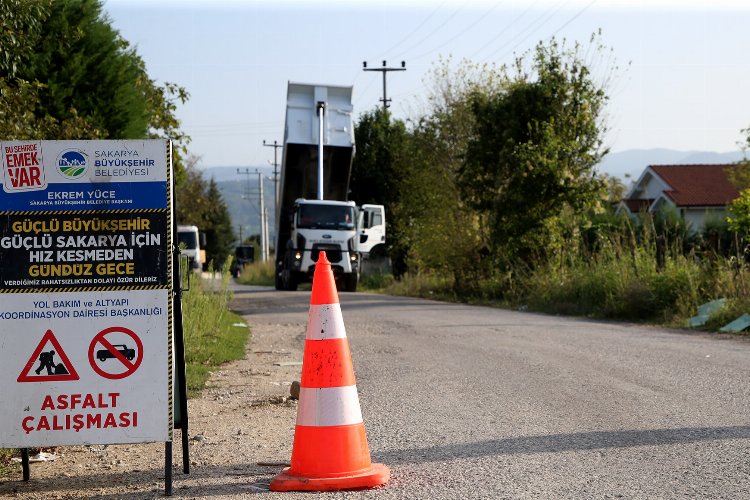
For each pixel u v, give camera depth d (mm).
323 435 6270
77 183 6113
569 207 29562
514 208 29312
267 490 6215
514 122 30078
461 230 33094
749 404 9141
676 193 56688
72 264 6102
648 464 6719
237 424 8898
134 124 18672
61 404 6082
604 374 11328
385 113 54719
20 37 10359
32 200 6082
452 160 41688
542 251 29422
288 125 33500
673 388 10195
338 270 36000
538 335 16359
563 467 6668
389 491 6125
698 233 28141
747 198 22047
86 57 17500
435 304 27531
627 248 23688
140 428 6125
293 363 13703
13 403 6059
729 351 13656
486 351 13992
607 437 7668
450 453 7227
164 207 6160
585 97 29984
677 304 19750
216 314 17547
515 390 10258
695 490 5977
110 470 6996
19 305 6070
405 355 13852
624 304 20828
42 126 12906
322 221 35844
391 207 52656
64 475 6840
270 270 60062
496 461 6910
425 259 34938
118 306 6125
